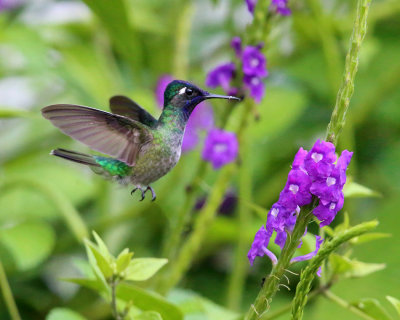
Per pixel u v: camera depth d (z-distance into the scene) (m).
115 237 10.11
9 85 11.11
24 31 10.27
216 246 9.91
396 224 9.33
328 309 8.53
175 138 6.52
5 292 6.93
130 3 11.02
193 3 11.27
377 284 8.70
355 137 10.94
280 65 11.21
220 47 11.48
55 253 9.72
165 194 9.59
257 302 5.07
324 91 11.06
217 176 10.43
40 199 9.95
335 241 4.61
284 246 4.94
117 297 6.06
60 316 6.34
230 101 7.82
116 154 6.01
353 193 6.64
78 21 11.30
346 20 10.88
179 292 7.91
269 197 10.30
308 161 4.61
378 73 11.33
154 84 10.96
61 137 10.94
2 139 10.93
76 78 10.46
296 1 10.06
